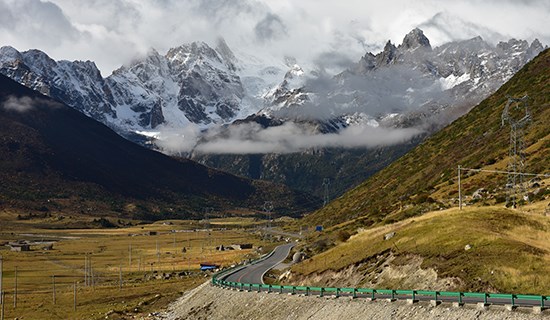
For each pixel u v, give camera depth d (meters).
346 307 84.88
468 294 70.62
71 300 167.00
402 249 99.38
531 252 82.25
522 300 69.50
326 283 110.06
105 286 191.38
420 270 90.25
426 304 74.00
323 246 165.00
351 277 104.94
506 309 64.81
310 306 92.31
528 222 97.50
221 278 141.62
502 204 144.00
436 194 182.75
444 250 90.94
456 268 84.56
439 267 87.50
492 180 173.25
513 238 89.81
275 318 96.19
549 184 148.25
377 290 85.19
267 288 112.06
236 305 111.94
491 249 85.62
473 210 105.50
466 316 67.19
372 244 111.19
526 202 138.75
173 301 148.75
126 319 135.62
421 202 176.00
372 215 193.62
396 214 169.62
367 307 81.25
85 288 189.62
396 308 76.88
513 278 78.00
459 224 98.25
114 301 160.62
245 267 165.62
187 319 121.06
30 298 174.75
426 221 106.69
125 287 184.25
